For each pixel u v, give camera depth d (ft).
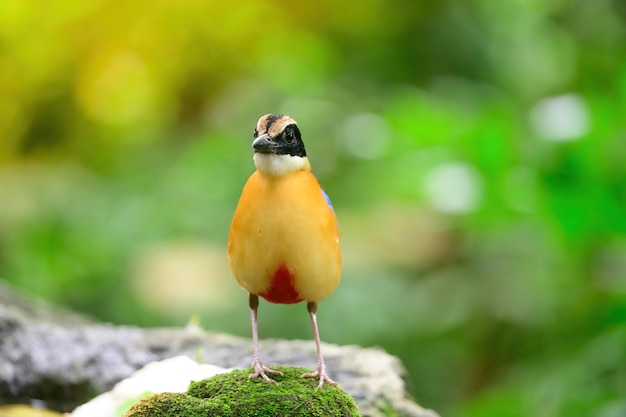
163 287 43.88
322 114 51.26
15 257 47.06
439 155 36.42
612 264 33.19
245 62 60.03
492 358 43.29
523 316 40.47
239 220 17.24
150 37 60.13
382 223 48.37
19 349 24.43
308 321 41.81
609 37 55.16
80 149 60.59
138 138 58.85
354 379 22.75
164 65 60.29
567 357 33.09
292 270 17.15
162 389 18.93
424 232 47.98
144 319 43.34
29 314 29.12
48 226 48.67
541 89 55.93
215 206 48.21
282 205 16.88
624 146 32.37
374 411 21.31
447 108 41.16
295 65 54.70
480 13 60.64
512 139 33.88
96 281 46.55
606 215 31.83
